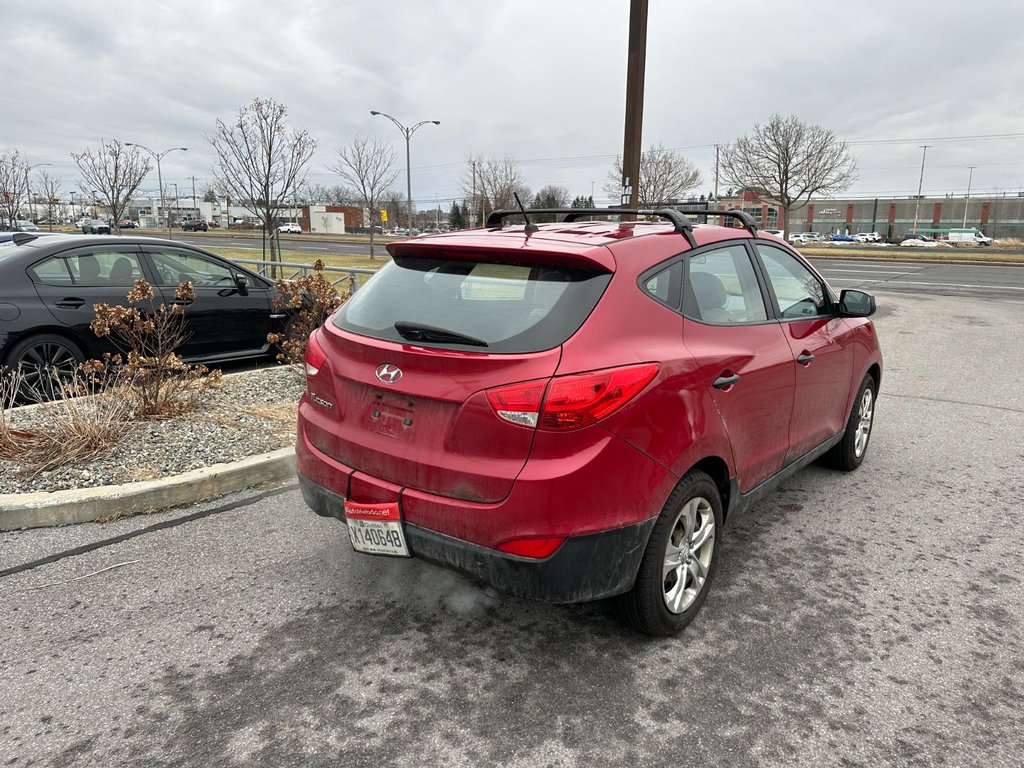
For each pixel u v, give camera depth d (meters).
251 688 2.67
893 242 76.19
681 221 3.21
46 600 3.27
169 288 7.07
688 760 2.31
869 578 3.51
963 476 4.93
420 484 2.65
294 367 6.96
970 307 15.42
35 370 6.29
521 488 2.43
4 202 35.72
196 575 3.51
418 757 2.33
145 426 5.26
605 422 2.47
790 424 3.70
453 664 2.82
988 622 3.12
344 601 3.29
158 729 2.45
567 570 2.49
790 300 3.92
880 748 2.37
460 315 2.73
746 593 3.37
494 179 56.19
